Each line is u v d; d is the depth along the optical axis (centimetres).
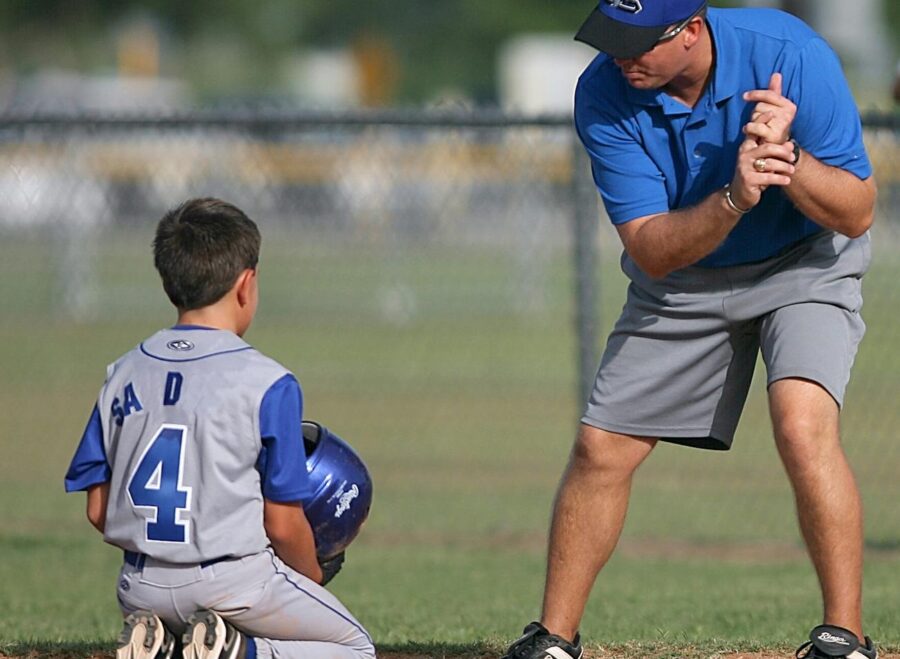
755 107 1501
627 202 1602
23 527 3591
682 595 2719
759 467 4253
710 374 1650
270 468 1434
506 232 7638
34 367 6062
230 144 6644
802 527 1553
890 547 3278
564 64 13438
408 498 3878
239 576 1433
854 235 1565
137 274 8181
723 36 1550
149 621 1430
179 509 1423
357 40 19275
